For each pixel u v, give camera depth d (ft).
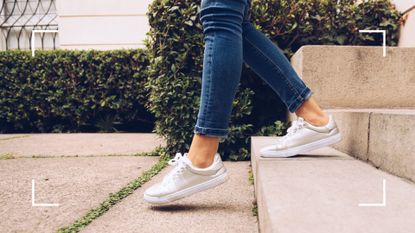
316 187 2.96
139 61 12.79
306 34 7.68
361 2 8.15
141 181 5.49
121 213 4.07
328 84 6.51
